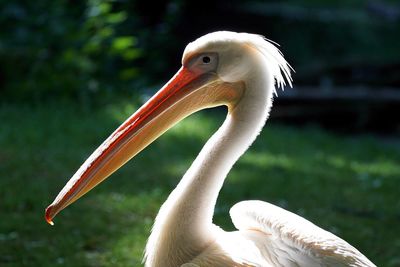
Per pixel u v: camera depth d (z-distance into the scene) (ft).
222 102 16.52
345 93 58.18
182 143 42.96
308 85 64.64
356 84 65.41
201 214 15.94
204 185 15.96
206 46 16.30
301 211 32.96
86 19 54.70
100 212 30.58
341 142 50.29
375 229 31.24
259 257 15.88
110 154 16.37
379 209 34.09
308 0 93.91
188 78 16.46
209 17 75.92
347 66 66.49
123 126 16.57
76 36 52.47
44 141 40.45
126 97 52.08
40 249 26.43
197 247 15.88
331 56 76.23
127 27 58.34
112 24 55.31
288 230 15.28
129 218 30.27
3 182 33.19
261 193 35.19
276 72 16.38
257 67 16.25
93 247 27.25
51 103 48.83
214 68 16.37
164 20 62.85
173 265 15.94
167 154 40.37
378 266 27.20
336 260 14.84
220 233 16.35
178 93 16.44
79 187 16.20
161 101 16.49
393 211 33.91
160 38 61.00
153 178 35.78
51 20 52.85
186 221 15.88
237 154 16.29
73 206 31.04
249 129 16.31
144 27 63.72
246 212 16.01
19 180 33.71
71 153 38.73
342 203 34.68
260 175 38.32
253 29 77.66
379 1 96.73
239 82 16.37
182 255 15.89
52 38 52.19
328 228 30.89
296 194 35.47
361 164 43.75
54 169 35.91
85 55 52.19
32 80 50.26
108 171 16.44
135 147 16.56
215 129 47.11
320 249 14.94
